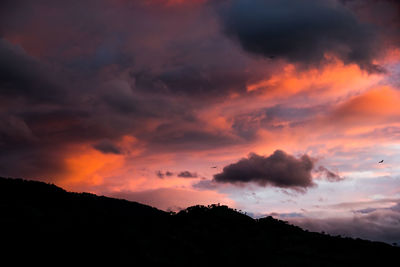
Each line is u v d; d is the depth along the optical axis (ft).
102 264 167.73
